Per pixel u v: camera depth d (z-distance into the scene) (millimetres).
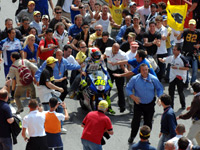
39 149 28438
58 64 37000
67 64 37781
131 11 52938
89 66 38531
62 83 37406
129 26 47375
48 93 34938
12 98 40812
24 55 42562
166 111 29656
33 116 28516
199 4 55188
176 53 40375
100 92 37062
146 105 33469
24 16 49844
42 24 50062
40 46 42375
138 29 46750
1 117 29000
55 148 29906
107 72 39312
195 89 31938
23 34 47656
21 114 39125
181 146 25672
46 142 28859
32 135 28453
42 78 34500
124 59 40281
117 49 39562
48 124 29422
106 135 30094
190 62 46531
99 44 42938
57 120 29609
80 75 40500
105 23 51969
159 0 62250
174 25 49500
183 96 41188
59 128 29859
